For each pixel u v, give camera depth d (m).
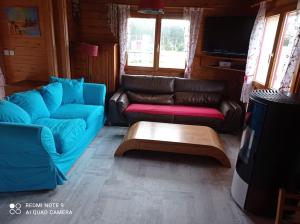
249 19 3.92
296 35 2.50
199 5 4.34
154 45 4.66
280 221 1.76
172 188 2.46
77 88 3.83
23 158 2.16
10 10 4.55
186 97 4.29
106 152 3.17
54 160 2.26
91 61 4.50
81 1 4.53
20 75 4.97
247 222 2.05
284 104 1.79
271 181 2.00
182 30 4.54
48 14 3.99
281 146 1.88
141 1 2.76
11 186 2.25
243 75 4.50
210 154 2.91
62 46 4.26
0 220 1.93
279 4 3.22
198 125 3.72
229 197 2.37
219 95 4.30
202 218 2.07
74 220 1.96
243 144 2.23
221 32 4.20
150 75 4.83
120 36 4.53
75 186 2.40
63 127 2.70
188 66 4.55
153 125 3.40
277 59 3.20
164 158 3.09
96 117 3.56
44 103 3.15
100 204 2.16
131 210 2.11
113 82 4.56
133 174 2.68
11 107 2.44
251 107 2.08
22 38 4.70
